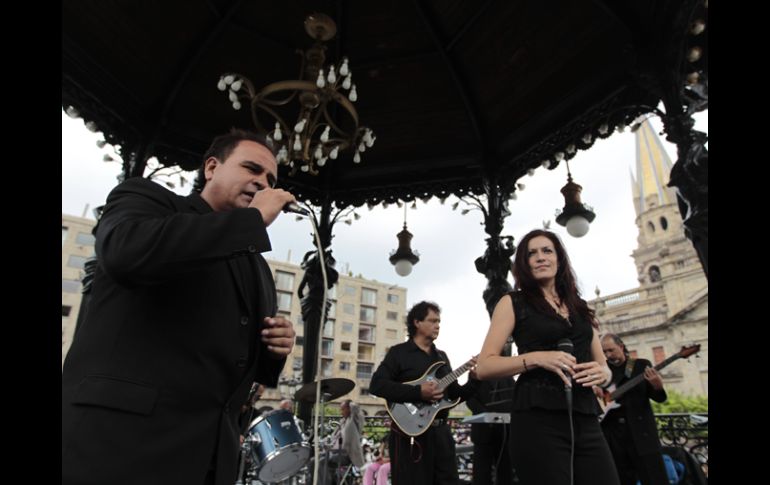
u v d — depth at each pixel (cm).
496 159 606
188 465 97
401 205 671
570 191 495
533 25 477
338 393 538
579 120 509
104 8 440
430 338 366
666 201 5169
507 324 207
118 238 98
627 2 383
